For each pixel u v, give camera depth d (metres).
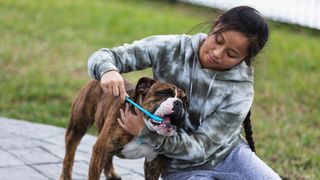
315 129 7.57
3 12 12.66
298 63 10.69
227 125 3.43
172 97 3.25
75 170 4.96
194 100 3.47
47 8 13.52
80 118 4.27
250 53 3.34
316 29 13.66
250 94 3.49
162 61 3.54
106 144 3.56
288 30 13.52
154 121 3.20
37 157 5.26
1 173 4.69
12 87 8.47
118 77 3.23
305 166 6.07
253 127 7.45
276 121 7.82
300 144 6.85
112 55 3.44
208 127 3.42
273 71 10.07
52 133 6.26
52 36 11.45
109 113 3.69
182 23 13.39
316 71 10.38
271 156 6.38
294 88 9.32
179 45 3.53
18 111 7.47
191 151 3.37
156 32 12.30
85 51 10.70
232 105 3.43
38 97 8.19
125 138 3.52
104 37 11.76
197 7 16.17
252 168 3.42
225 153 3.53
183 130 3.43
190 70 3.48
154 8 16.30
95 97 4.11
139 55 3.52
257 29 3.25
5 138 5.84
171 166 3.59
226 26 3.25
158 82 3.37
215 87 3.44
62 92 8.38
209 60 3.35
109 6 14.93
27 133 6.14
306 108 8.47
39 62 9.84
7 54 10.04
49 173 4.81
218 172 3.50
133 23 13.05
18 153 5.33
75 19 12.92
